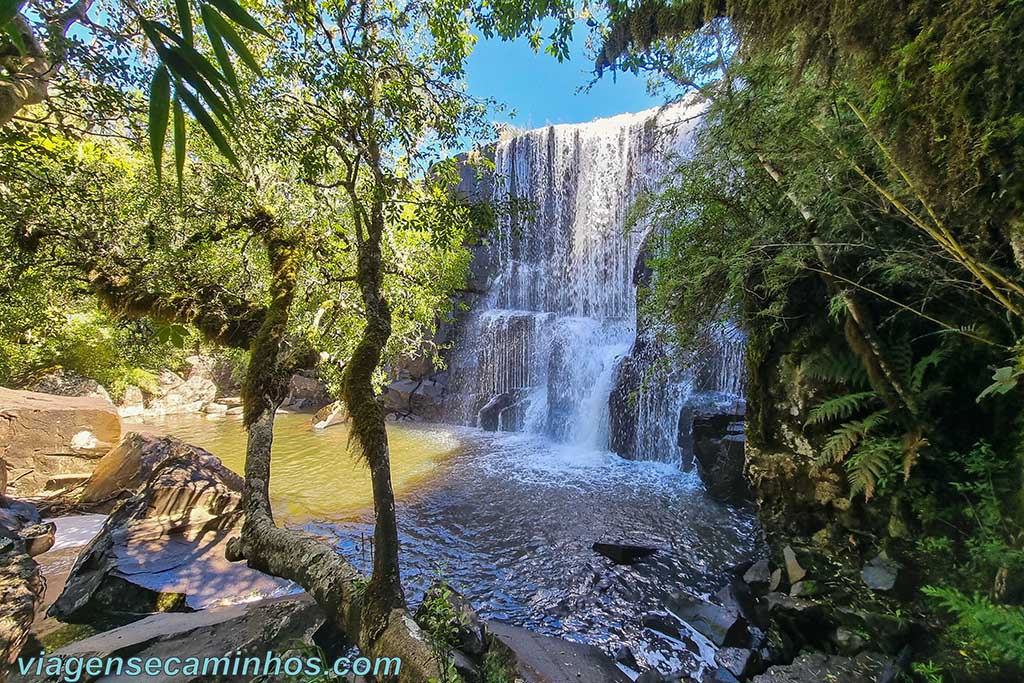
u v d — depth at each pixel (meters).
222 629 2.76
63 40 2.03
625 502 6.49
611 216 11.65
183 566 3.70
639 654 3.31
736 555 4.72
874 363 2.66
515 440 10.97
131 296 3.68
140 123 3.18
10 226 3.18
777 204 3.07
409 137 3.41
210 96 0.66
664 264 3.92
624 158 11.26
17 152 2.88
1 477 5.76
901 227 2.33
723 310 3.85
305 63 2.90
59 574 4.11
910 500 2.64
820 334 3.15
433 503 6.75
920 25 1.37
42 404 7.04
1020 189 1.22
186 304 3.84
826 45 1.83
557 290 13.34
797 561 3.28
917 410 2.48
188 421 12.59
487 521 6.03
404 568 4.75
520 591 4.27
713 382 7.59
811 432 3.24
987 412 2.35
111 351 11.67
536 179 13.88
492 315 13.84
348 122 3.10
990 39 1.14
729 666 3.01
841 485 3.06
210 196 3.92
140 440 6.62
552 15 3.13
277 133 3.14
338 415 12.02
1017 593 1.96
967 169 1.30
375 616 1.85
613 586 4.26
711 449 6.44
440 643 1.96
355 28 3.05
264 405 3.26
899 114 1.47
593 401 10.32
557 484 7.50
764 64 2.55
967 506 2.35
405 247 5.84
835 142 2.25
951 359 2.46
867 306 2.71
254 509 2.68
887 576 2.69
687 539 5.18
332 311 4.98
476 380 13.65
